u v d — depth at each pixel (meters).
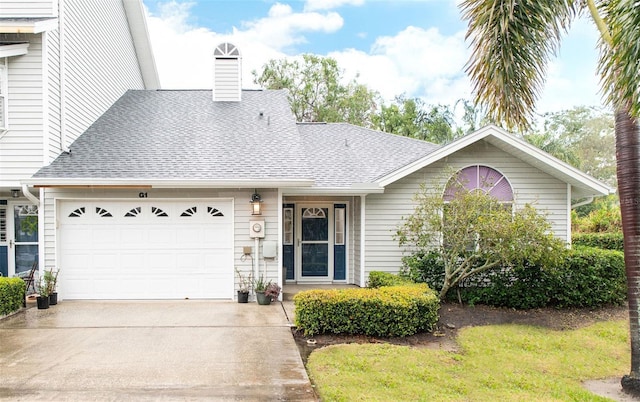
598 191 10.98
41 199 9.78
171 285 10.10
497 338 7.77
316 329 7.53
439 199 9.64
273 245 10.02
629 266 6.07
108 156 10.45
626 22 4.90
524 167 11.37
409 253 11.33
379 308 7.65
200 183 9.56
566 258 9.62
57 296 9.74
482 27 6.70
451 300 9.93
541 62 6.91
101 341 6.97
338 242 12.80
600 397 5.58
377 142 14.12
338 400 5.01
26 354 6.34
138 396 5.00
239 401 4.92
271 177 9.85
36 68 9.84
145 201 10.05
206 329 7.70
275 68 31.56
